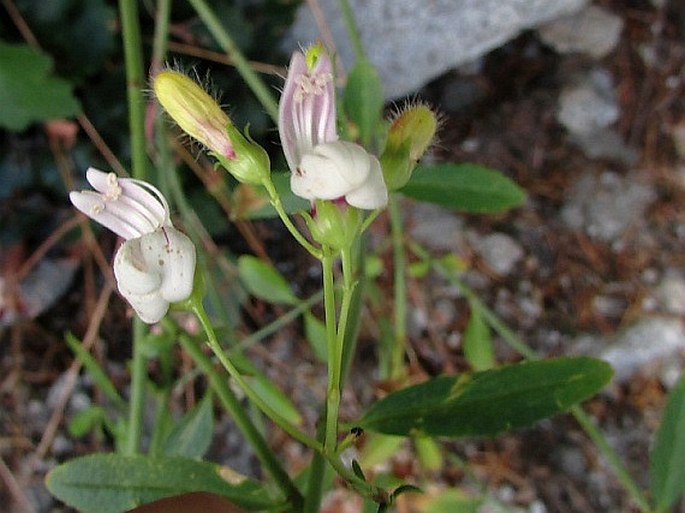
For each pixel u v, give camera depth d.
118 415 0.14
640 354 0.15
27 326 0.14
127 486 0.08
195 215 0.13
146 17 0.14
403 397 0.07
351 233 0.06
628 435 0.15
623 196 0.16
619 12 0.17
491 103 0.16
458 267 0.14
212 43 0.14
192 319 0.10
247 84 0.14
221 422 0.14
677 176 0.16
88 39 0.14
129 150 0.14
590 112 0.16
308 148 0.06
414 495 0.11
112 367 0.15
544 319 0.15
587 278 0.15
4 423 0.14
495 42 0.15
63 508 0.14
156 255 0.06
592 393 0.07
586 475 0.15
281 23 0.14
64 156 0.14
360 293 0.08
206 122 0.07
